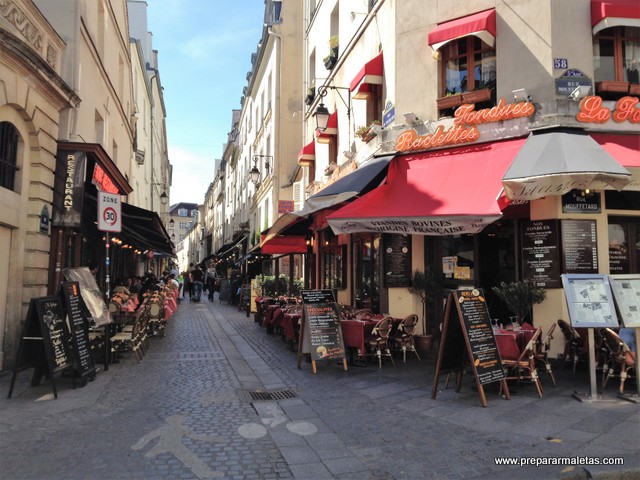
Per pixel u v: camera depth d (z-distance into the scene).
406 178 9.38
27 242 8.22
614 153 7.80
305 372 8.20
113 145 15.80
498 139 8.70
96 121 13.21
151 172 31.61
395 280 9.93
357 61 12.97
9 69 7.23
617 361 6.45
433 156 9.45
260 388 7.08
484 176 8.26
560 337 8.20
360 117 12.57
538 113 8.33
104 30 13.22
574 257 8.18
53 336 6.51
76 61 9.62
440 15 9.75
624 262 8.52
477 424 5.36
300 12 24.23
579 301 6.26
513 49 8.80
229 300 24.89
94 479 3.93
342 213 8.64
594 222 8.31
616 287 6.36
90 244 12.77
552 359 8.24
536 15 8.60
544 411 5.80
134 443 4.75
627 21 8.22
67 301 6.89
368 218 8.34
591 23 8.52
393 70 10.40
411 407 6.06
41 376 6.93
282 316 11.55
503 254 9.52
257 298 16.06
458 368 6.72
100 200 8.04
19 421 5.37
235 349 10.60
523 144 8.12
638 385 6.23
